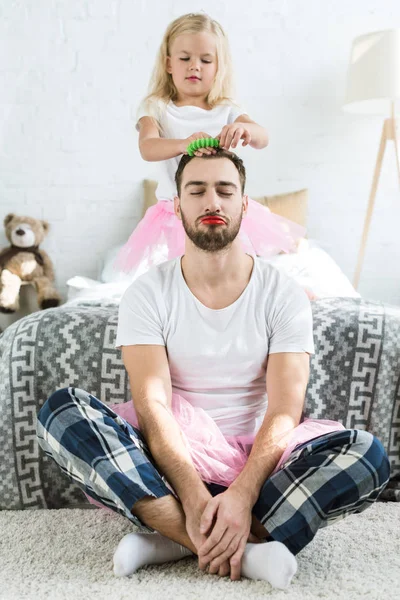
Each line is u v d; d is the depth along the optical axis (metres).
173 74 2.12
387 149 3.30
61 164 3.33
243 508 1.28
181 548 1.37
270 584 1.25
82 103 3.30
